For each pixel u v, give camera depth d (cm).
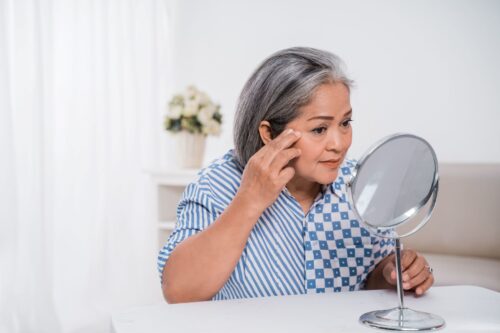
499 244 241
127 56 338
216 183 104
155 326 73
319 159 88
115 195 334
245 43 332
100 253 327
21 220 300
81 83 320
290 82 88
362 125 299
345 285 106
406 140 68
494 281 206
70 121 318
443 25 277
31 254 300
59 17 314
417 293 88
